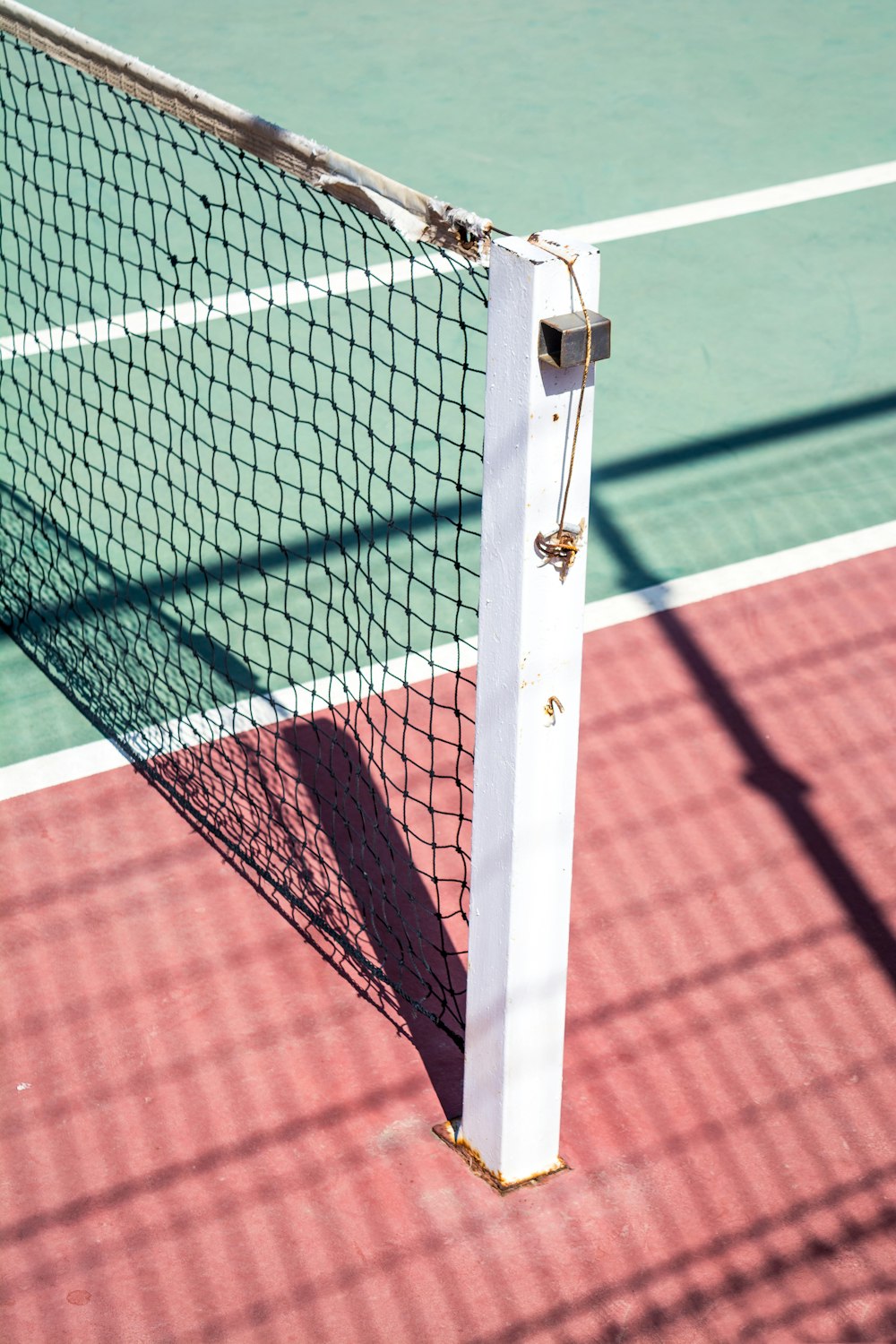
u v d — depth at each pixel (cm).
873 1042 362
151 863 418
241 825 429
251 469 598
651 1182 328
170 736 461
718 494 593
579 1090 350
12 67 973
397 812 433
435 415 636
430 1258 313
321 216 289
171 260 426
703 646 504
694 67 1076
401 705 474
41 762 455
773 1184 328
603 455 621
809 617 519
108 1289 307
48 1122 344
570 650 262
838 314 739
